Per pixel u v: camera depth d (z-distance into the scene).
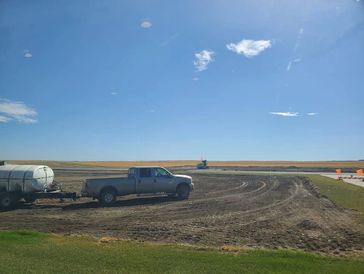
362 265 8.82
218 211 18.88
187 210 19.39
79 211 19.48
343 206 20.03
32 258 9.05
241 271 8.11
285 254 9.72
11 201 21.14
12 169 22.09
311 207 19.88
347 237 12.66
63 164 118.75
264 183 36.75
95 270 8.09
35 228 14.76
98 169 80.62
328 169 75.06
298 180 40.31
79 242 11.41
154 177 24.03
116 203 22.67
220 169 81.44
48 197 22.09
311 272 8.09
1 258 9.02
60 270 8.05
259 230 13.99
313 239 12.41
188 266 8.48
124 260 8.94
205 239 12.53
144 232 13.77
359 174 55.59
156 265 8.52
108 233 13.62
